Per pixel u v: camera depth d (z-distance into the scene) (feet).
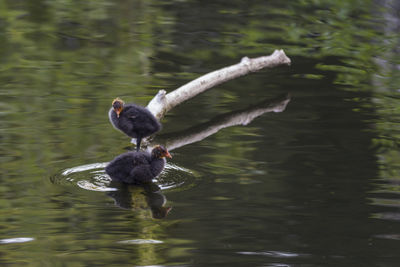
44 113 47.14
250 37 73.87
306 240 29.12
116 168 35.29
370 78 59.31
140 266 26.55
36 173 36.09
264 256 27.58
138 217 31.19
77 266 26.40
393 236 29.43
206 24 79.46
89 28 75.61
